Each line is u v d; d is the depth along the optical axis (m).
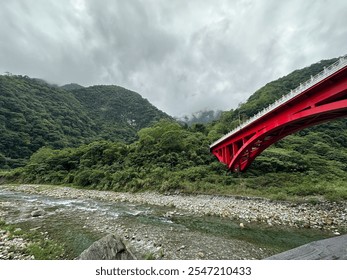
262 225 13.50
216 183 26.16
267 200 19.66
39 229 12.22
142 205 20.42
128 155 39.81
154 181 28.00
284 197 19.66
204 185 24.97
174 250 9.50
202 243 10.44
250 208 17.36
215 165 32.22
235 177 28.62
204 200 21.03
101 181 31.80
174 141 39.25
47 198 24.91
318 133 49.22
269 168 30.88
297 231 12.44
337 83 14.17
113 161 39.66
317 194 20.61
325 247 1.99
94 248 4.12
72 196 26.28
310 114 15.95
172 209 18.38
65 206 19.83
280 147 42.97
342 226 13.21
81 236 11.12
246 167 29.83
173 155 36.22
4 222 13.24
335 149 41.09
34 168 45.00
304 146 41.88
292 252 2.02
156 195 24.64
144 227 13.02
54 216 15.61
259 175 29.44
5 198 24.70
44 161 46.84
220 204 19.02
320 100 15.42
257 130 23.42
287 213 15.77
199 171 29.34
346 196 18.78
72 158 44.69
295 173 29.08
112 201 22.83
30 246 9.16
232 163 29.02
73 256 8.66
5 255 8.25
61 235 11.24
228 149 32.00
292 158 32.94
